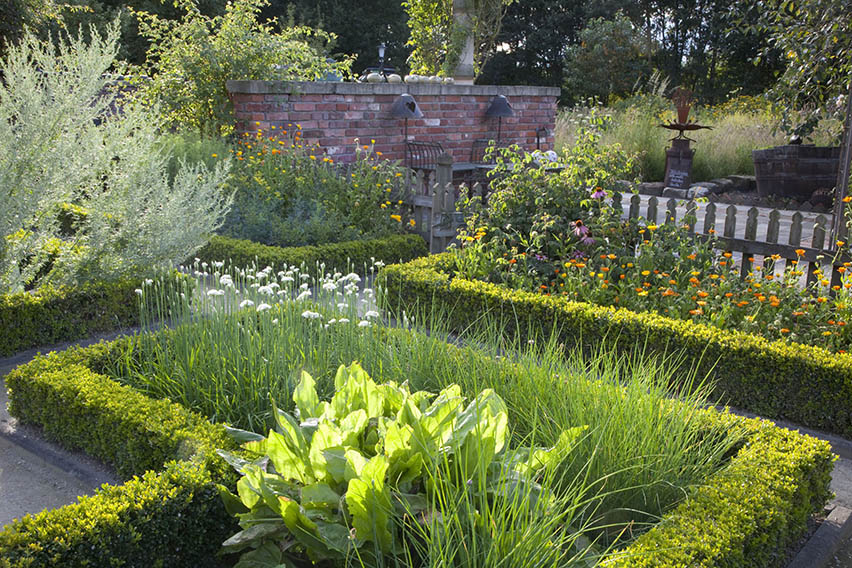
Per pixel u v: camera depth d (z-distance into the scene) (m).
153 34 11.20
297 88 9.88
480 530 2.46
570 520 2.56
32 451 3.96
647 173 16.12
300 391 3.16
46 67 5.48
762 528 2.84
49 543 2.46
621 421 3.14
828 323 5.03
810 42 8.67
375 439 2.89
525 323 5.44
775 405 4.44
